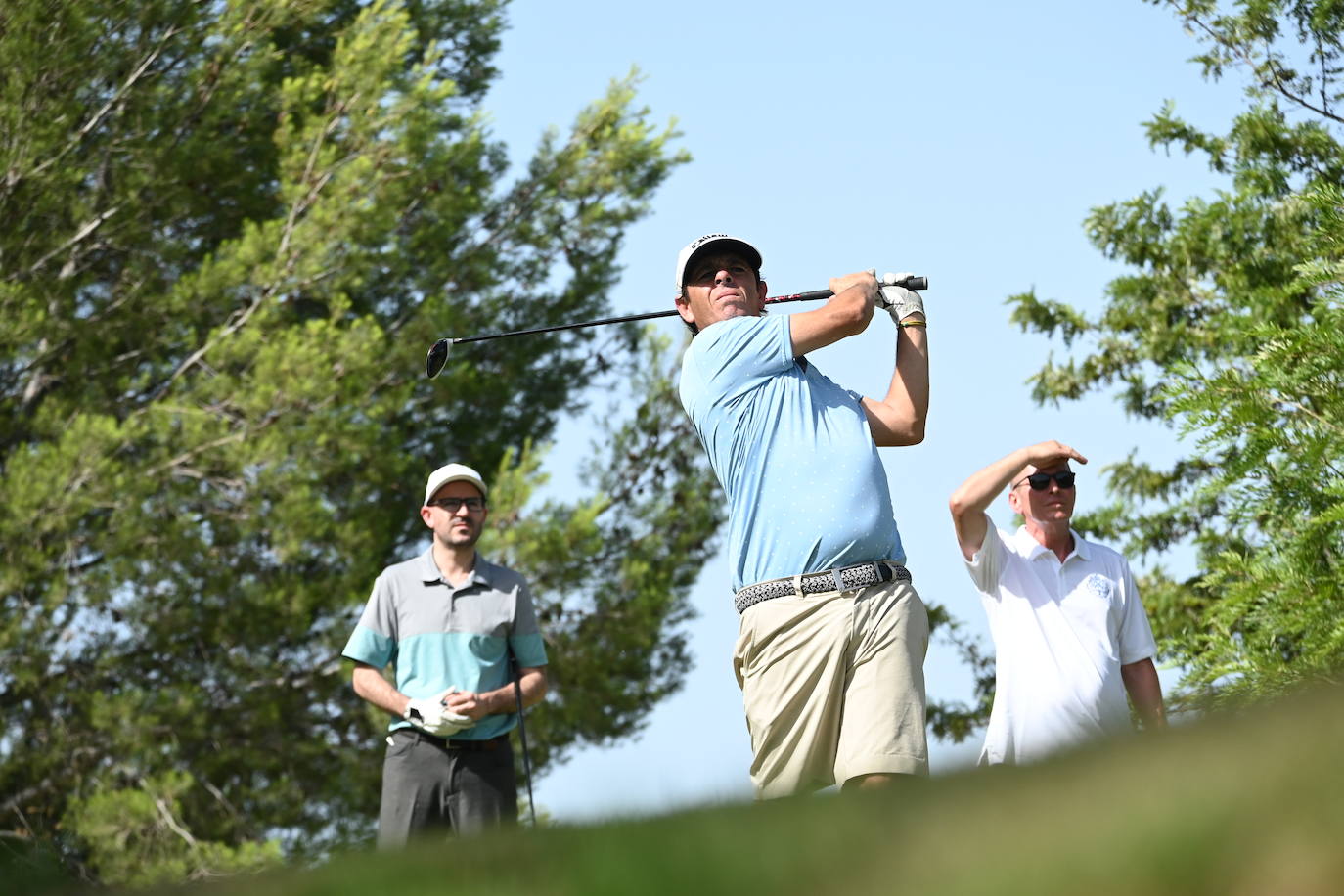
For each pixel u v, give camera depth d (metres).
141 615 33.47
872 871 3.09
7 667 31.91
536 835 4.50
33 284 34.16
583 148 41.34
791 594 10.49
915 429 11.62
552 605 36.28
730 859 3.36
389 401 35.34
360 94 35.66
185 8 34.81
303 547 34.25
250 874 5.84
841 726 10.42
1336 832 2.51
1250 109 23.62
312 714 36.38
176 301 34.59
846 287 11.48
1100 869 2.65
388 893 4.37
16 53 32.53
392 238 37.59
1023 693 12.77
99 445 31.83
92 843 31.23
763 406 10.91
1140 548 26.45
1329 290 16.47
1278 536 16.48
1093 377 28.34
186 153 35.44
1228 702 4.08
